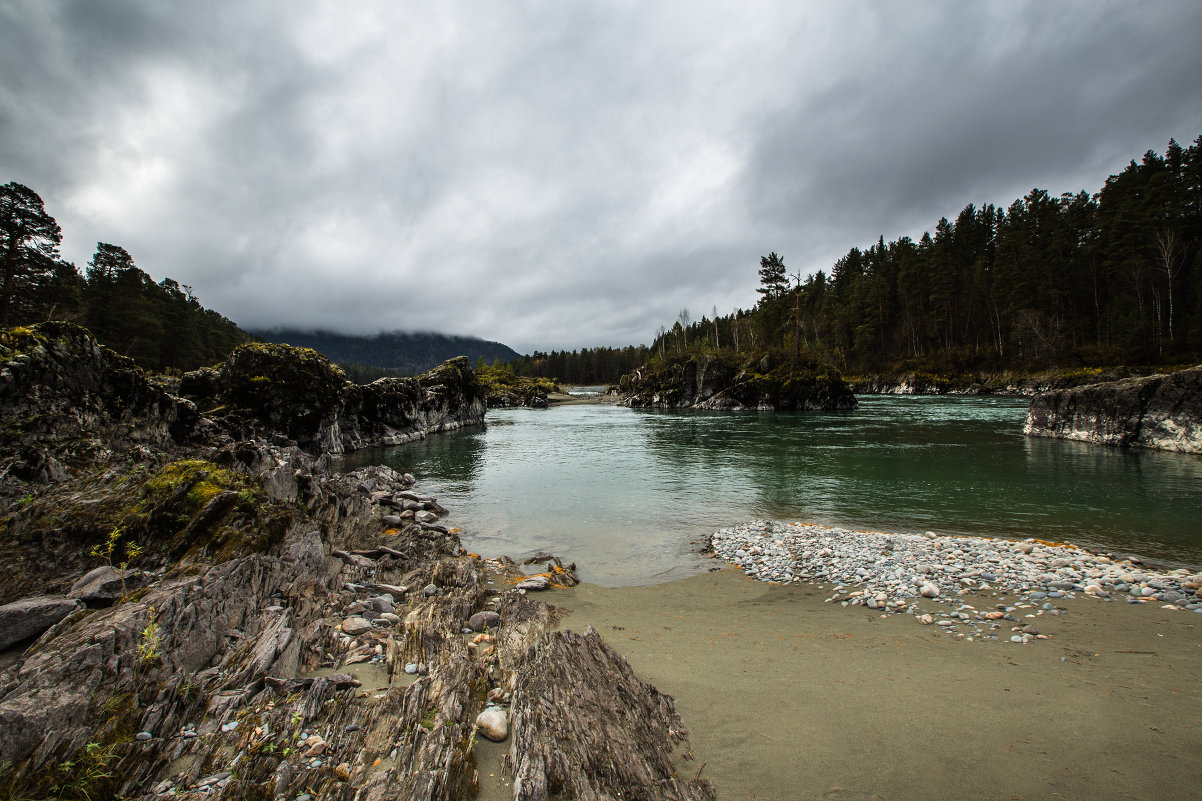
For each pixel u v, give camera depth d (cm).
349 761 435
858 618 876
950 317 9138
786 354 7356
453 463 2862
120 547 701
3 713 365
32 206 3803
